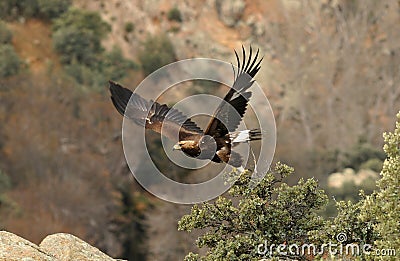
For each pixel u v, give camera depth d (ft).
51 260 117.29
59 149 419.54
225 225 116.16
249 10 527.81
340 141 435.53
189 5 536.42
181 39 523.70
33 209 392.47
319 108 472.03
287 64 503.20
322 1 526.98
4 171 404.57
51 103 443.32
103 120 441.68
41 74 468.34
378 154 400.06
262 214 113.09
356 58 507.30
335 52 510.17
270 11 526.98
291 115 464.65
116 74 492.95
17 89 447.42
